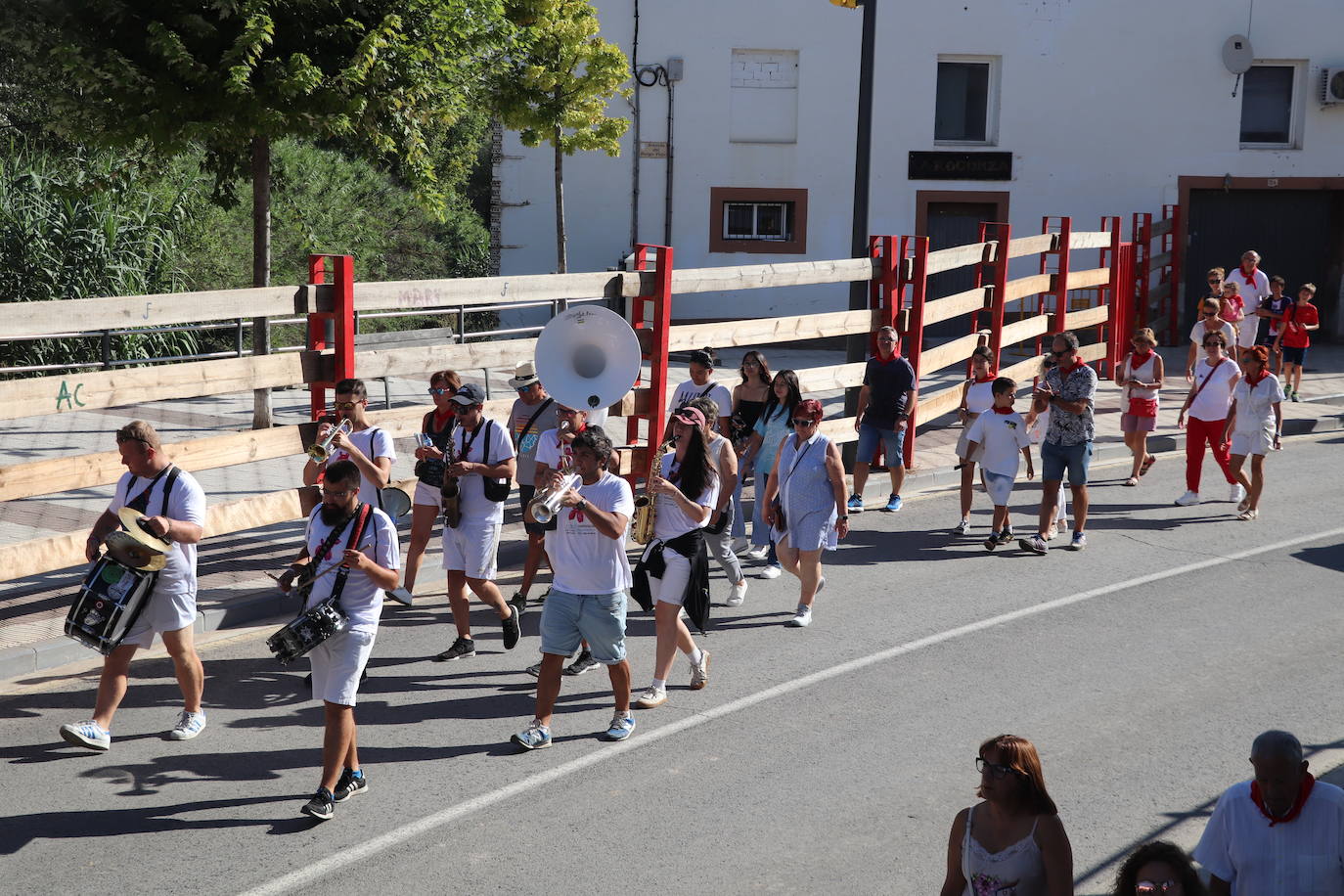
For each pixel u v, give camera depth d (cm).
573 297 1088
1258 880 446
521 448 947
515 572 1065
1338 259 2492
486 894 547
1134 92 2400
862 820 624
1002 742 426
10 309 773
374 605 631
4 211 1727
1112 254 2009
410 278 2556
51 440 1403
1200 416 1297
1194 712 767
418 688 800
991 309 1620
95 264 1756
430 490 886
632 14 2328
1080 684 815
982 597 1006
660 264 1118
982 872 427
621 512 700
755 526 1091
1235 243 2495
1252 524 1244
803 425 912
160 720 731
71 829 598
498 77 2056
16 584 940
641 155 2372
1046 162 2416
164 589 686
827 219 2405
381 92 1335
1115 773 680
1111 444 1575
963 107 2433
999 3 2366
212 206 2133
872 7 1327
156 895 539
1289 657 866
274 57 1295
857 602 992
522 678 822
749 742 719
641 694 787
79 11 1248
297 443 962
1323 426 1745
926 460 1485
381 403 1708
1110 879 567
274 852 580
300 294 939
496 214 2392
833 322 1317
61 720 726
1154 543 1176
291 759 686
